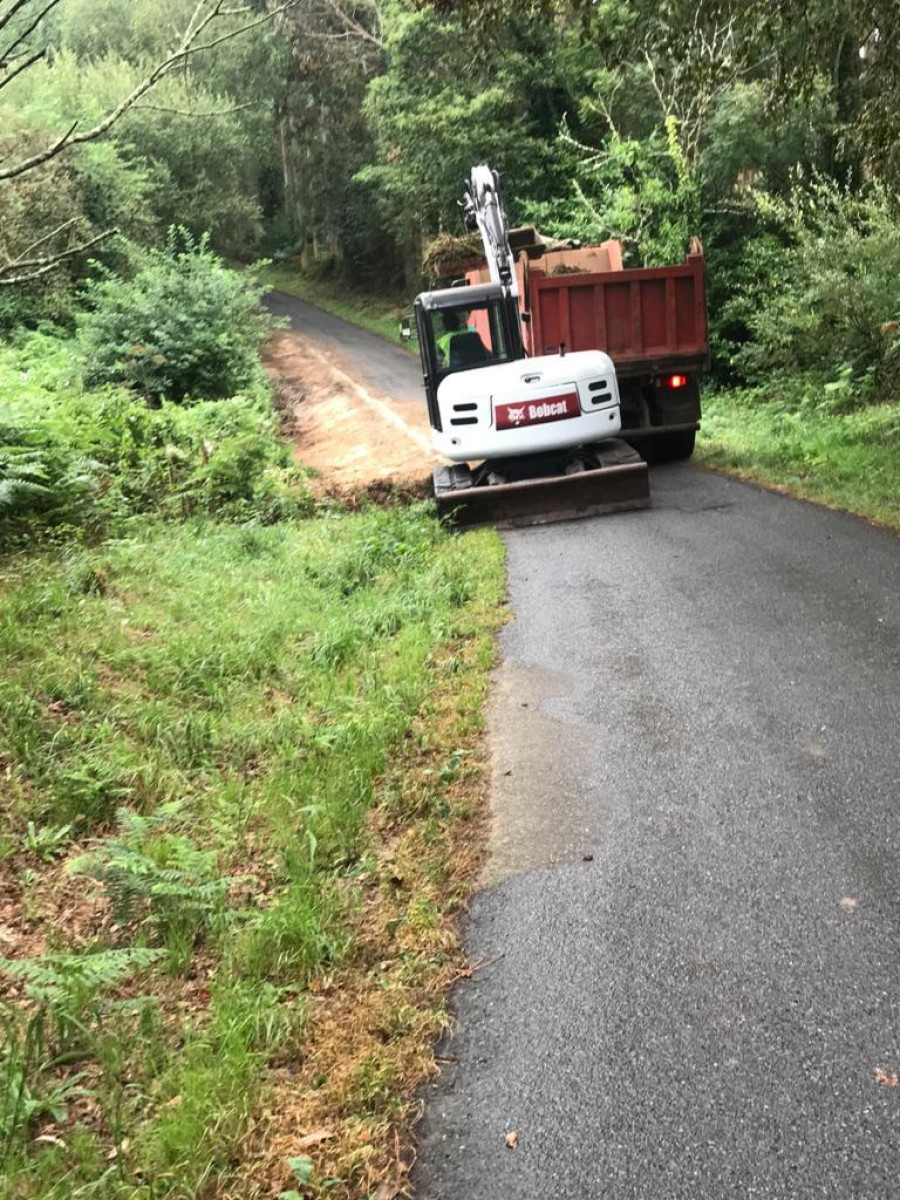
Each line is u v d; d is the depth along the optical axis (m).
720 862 4.04
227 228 46.00
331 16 48.28
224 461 13.18
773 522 9.77
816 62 10.76
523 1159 2.73
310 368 33.88
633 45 10.96
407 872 4.25
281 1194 2.65
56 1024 3.29
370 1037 3.26
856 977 3.28
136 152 40.28
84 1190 2.58
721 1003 3.23
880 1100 2.78
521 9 10.48
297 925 3.73
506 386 11.52
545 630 7.30
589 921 3.77
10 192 22.67
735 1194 2.54
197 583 8.48
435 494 11.78
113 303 21.73
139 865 3.92
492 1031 3.25
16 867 4.23
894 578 7.45
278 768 5.22
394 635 7.56
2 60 4.32
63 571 7.83
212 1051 3.15
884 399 17.52
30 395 12.98
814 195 22.83
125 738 5.34
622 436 13.62
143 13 45.78
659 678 6.06
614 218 23.84
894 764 4.65
